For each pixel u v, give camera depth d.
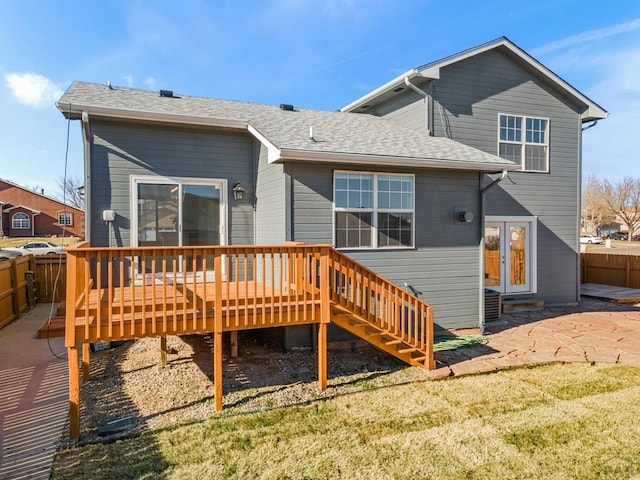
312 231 6.73
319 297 5.46
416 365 6.00
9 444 3.82
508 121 10.04
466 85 9.57
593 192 51.84
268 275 7.25
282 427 4.20
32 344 6.90
